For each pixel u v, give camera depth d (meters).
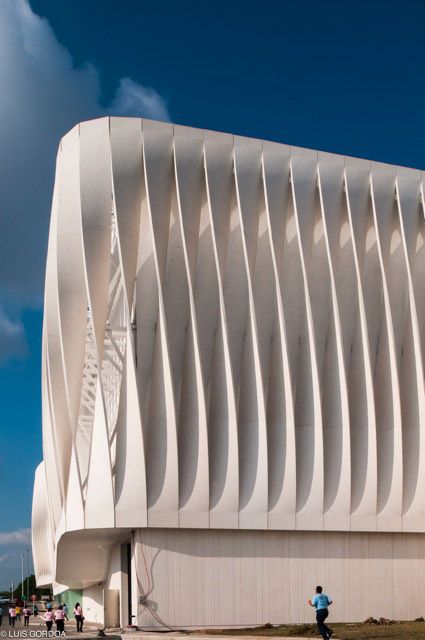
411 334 35.50
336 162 35.12
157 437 31.12
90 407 40.91
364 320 34.19
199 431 31.41
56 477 39.41
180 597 30.78
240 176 33.19
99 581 41.28
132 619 31.12
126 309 31.22
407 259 35.47
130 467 30.86
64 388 36.81
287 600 32.06
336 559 33.09
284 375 32.72
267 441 32.12
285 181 34.12
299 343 33.56
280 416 32.72
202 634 28.28
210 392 32.06
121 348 35.62
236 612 31.30
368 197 35.59
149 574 30.67
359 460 33.84
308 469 32.81
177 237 32.44
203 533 31.41
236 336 32.50
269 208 33.38
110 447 31.09
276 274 33.00
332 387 33.69
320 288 34.06
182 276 32.22
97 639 27.27
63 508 37.19
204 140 33.12
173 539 31.09
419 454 34.84
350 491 33.06
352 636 24.98
